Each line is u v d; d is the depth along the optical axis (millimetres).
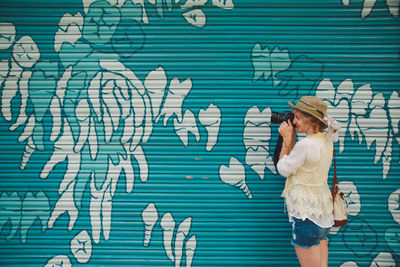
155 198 3146
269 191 3125
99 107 3119
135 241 3164
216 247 3160
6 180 3137
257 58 3078
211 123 3115
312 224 2518
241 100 3100
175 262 3148
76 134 3129
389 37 3025
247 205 3141
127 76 3100
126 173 3143
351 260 3131
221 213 3141
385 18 3016
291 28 3055
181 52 3094
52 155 3131
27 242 3143
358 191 3105
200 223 3152
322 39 3053
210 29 3076
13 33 3074
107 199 3143
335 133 2605
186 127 3119
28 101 3109
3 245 3139
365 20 3025
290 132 2715
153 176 3143
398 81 3047
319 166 2514
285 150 2730
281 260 3148
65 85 3109
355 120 3072
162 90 3109
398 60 3037
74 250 3143
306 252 2574
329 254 3139
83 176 3141
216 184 3141
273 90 3086
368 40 3035
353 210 3113
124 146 3135
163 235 3150
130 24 3080
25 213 3139
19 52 3084
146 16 3076
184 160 3137
